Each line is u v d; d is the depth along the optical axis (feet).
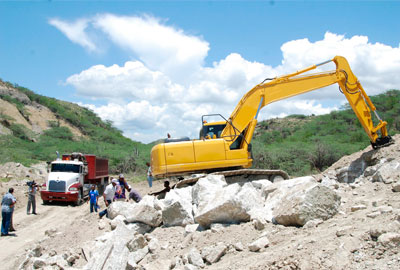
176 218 28.66
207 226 25.66
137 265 23.56
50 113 229.86
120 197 45.19
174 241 25.70
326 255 16.62
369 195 27.50
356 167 41.32
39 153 151.02
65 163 71.87
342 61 42.39
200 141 40.04
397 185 25.98
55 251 31.76
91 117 272.31
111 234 27.99
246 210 24.95
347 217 21.76
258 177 40.45
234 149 41.22
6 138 160.25
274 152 97.45
